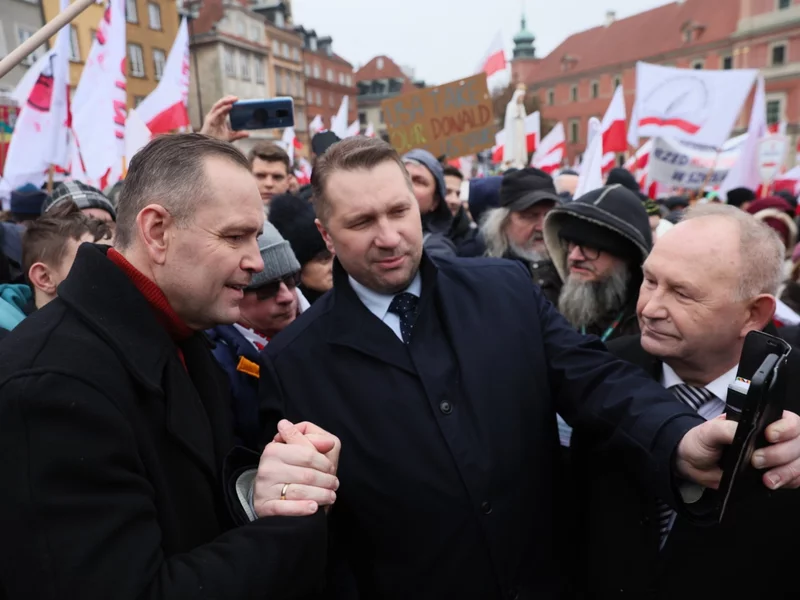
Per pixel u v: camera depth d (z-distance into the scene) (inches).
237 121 85.4
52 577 33.7
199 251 41.1
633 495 54.9
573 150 2129.7
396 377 54.3
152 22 1090.1
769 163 294.4
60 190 107.3
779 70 1438.2
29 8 562.3
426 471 52.0
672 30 1785.2
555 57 2218.3
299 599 44.0
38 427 34.9
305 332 57.8
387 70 2536.9
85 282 41.3
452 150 168.1
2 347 38.6
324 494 41.5
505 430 54.3
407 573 52.4
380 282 55.4
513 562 53.4
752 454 38.5
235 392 68.6
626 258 82.7
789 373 52.2
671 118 237.3
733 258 48.9
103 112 163.9
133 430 39.2
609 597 56.6
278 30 1680.6
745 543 50.4
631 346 62.6
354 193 52.7
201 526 43.1
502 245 125.2
